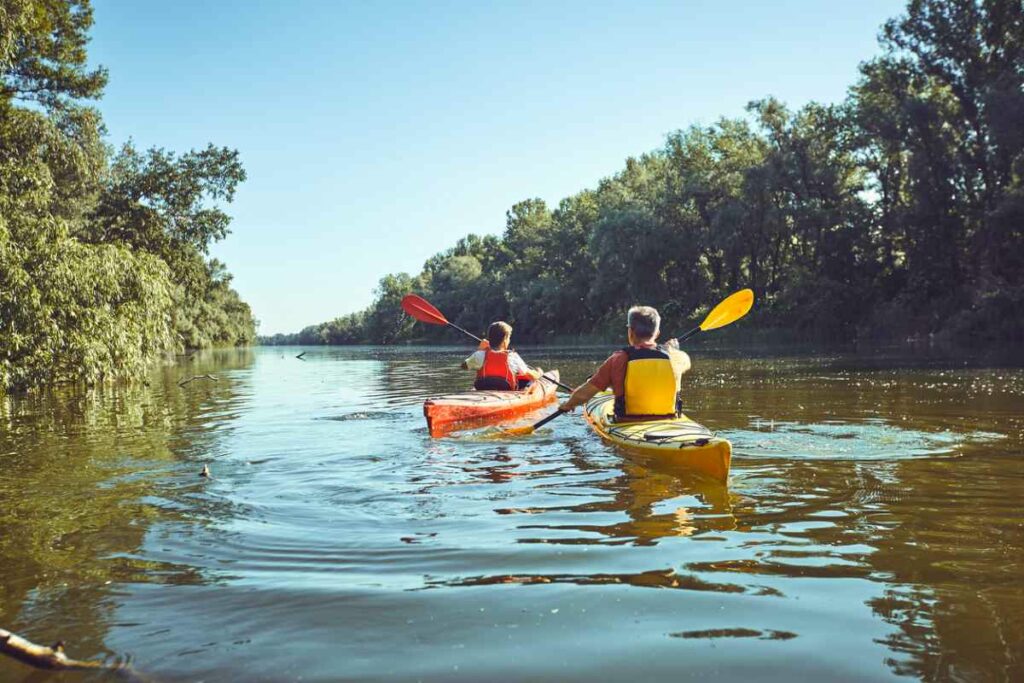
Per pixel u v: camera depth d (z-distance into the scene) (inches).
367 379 625.0
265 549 115.6
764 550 109.9
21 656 72.6
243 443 239.3
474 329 3105.3
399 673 71.6
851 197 1432.1
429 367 845.2
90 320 536.7
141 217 1083.3
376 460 200.5
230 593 95.6
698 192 1614.2
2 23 689.6
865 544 112.3
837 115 1387.8
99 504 151.2
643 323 222.4
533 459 197.3
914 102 1202.0
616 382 220.4
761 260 1668.3
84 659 76.4
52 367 519.5
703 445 169.3
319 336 6486.2
